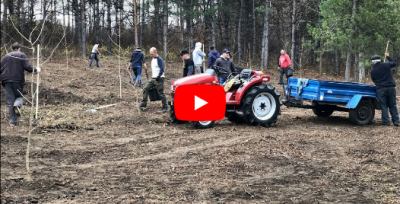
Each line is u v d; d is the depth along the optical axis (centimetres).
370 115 886
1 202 396
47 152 603
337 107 916
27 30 2703
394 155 596
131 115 919
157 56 965
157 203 397
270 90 832
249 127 816
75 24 3484
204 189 441
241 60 3164
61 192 429
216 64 903
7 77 783
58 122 821
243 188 445
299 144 656
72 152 609
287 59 1642
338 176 493
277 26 3281
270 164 538
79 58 2617
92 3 3372
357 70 1758
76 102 1098
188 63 1013
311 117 988
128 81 1612
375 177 491
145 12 3130
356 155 595
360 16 1570
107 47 3016
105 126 819
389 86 865
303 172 507
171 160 561
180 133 752
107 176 488
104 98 1174
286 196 423
